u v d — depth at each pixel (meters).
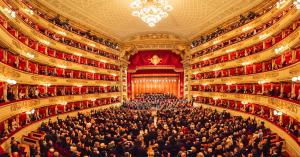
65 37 31.75
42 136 18.44
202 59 39.34
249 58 27.52
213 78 35.78
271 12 23.56
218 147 13.28
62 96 28.72
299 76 15.21
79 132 17.58
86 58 36.38
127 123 21.31
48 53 28.77
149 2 23.33
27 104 20.77
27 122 20.94
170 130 18.84
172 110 31.70
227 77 32.00
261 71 24.42
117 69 45.81
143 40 46.53
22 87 22.34
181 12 35.38
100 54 39.62
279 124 18.97
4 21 19.05
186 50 46.34
